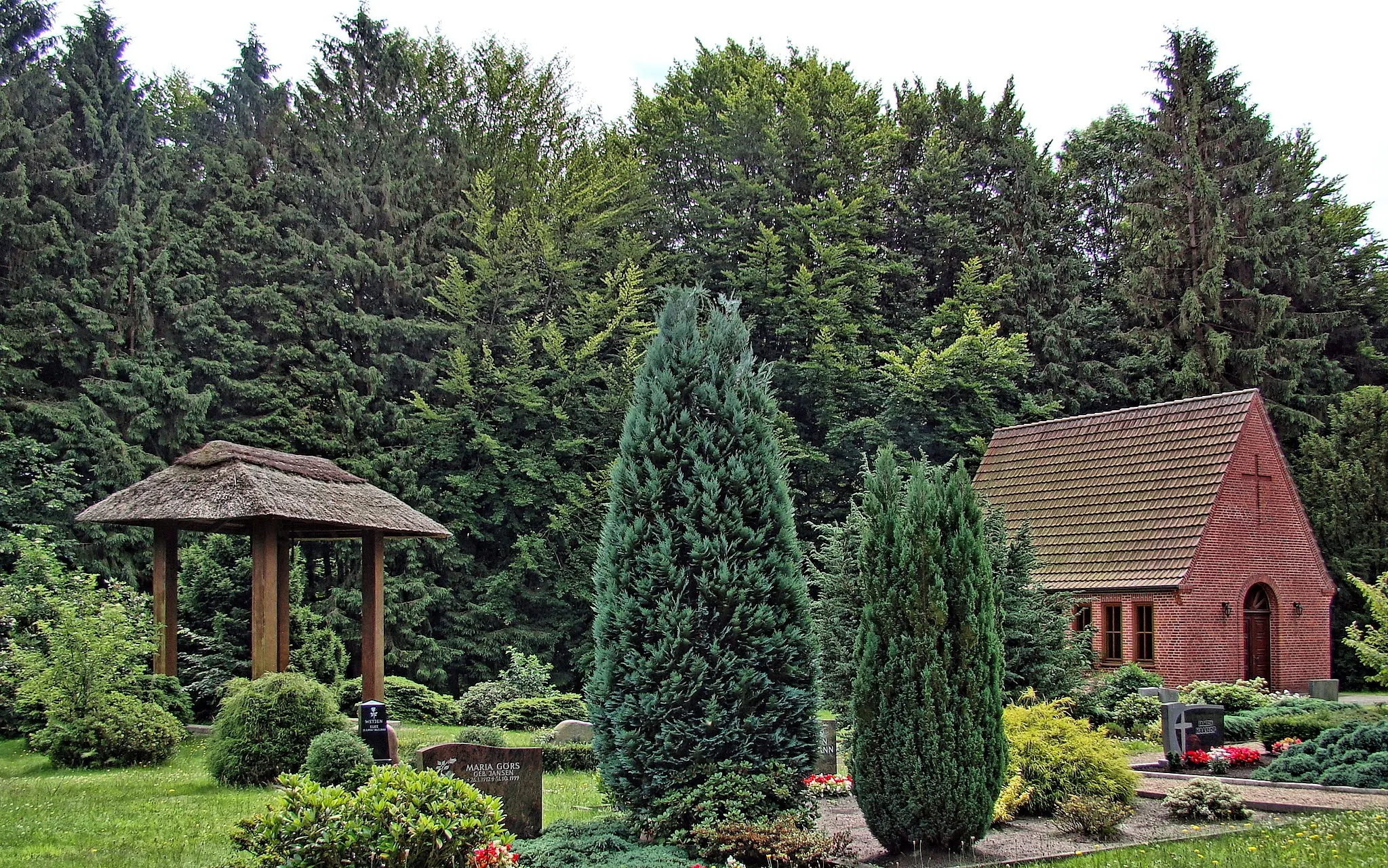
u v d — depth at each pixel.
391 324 42.75
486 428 42.12
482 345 43.47
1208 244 50.34
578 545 42.25
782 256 46.56
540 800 13.39
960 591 12.38
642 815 12.29
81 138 39.81
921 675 12.14
